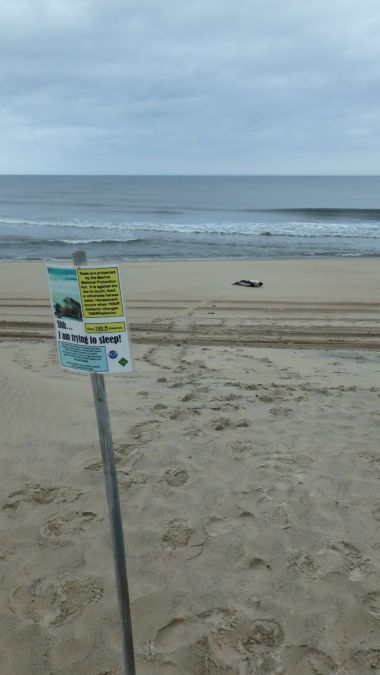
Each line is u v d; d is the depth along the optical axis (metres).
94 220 43.62
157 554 3.00
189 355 8.76
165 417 4.95
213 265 20.08
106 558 2.97
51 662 2.33
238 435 4.52
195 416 4.98
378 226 38.62
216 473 3.87
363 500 3.52
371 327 11.38
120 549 1.95
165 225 38.78
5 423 4.51
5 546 3.07
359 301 14.04
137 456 4.10
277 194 92.31
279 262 20.94
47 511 3.40
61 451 4.14
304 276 17.72
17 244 27.22
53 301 1.88
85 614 2.58
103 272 1.73
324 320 12.05
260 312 12.93
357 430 4.63
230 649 2.40
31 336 10.70
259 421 4.85
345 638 2.45
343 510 3.41
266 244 28.06
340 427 4.70
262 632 2.48
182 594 2.71
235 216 48.28
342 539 3.12
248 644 2.42
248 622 2.54
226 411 5.15
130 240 29.03
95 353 1.82
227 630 2.49
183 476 3.82
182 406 5.30
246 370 7.46
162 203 67.00
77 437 4.38
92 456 4.07
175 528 3.23
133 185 130.00
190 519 3.32
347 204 68.56
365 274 18.03
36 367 7.49
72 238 30.17
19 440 4.29
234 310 13.15
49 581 2.80
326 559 2.95
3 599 2.68
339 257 23.72
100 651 2.38
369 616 2.56
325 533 3.18
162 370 7.41
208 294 15.02
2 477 3.79
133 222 41.81
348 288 15.75
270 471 3.89
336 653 2.37
